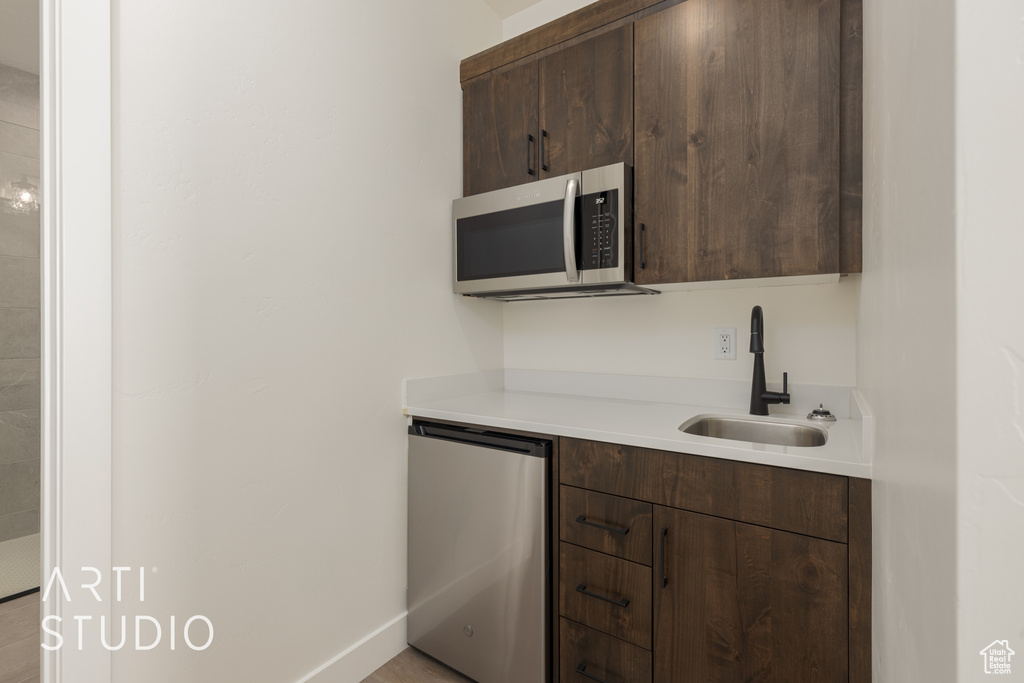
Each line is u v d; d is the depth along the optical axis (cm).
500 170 187
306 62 145
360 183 161
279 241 138
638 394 190
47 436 100
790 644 107
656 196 150
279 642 138
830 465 101
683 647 120
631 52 155
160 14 114
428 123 186
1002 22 23
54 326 100
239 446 129
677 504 121
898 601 47
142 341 112
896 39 47
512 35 226
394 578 172
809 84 127
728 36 138
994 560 23
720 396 172
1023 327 22
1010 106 23
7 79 241
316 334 148
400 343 175
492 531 152
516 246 173
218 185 125
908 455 40
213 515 124
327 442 151
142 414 112
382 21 168
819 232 126
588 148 163
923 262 32
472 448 157
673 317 184
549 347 215
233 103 128
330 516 151
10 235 240
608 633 132
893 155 51
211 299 124
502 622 150
